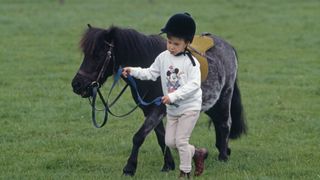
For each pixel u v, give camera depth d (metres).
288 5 39.38
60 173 11.72
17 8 38.25
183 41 10.12
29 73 22.45
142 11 37.22
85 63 10.88
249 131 15.39
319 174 11.55
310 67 24.00
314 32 31.16
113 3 40.78
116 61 11.10
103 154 13.28
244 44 28.55
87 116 16.83
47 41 28.64
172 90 10.22
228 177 11.21
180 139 10.34
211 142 14.41
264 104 18.41
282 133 15.27
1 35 29.78
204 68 11.56
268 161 12.61
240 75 22.50
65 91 19.77
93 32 10.92
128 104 18.08
